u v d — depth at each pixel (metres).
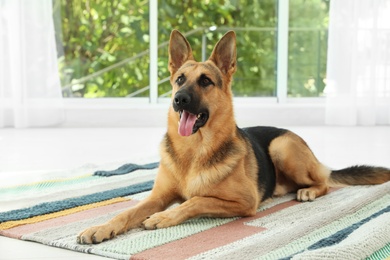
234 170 2.96
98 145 5.46
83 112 6.75
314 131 6.36
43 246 2.56
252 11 7.20
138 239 2.59
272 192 3.45
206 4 7.18
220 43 3.11
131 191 3.59
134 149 5.26
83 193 3.54
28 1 6.38
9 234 2.70
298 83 7.27
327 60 6.77
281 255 2.38
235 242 2.56
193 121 2.90
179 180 2.98
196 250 2.46
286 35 7.14
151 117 6.85
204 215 2.89
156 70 7.14
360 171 3.76
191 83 2.95
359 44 6.70
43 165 4.51
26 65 6.45
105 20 7.08
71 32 6.99
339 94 6.73
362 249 2.34
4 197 3.42
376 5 6.66
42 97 6.57
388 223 2.72
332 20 6.68
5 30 6.41
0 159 4.75
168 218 2.79
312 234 2.69
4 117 6.60
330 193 3.62
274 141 3.55
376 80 6.82
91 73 7.11
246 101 7.22
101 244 2.53
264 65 7.27
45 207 3.14
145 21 7.13
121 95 7.19
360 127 6.69
